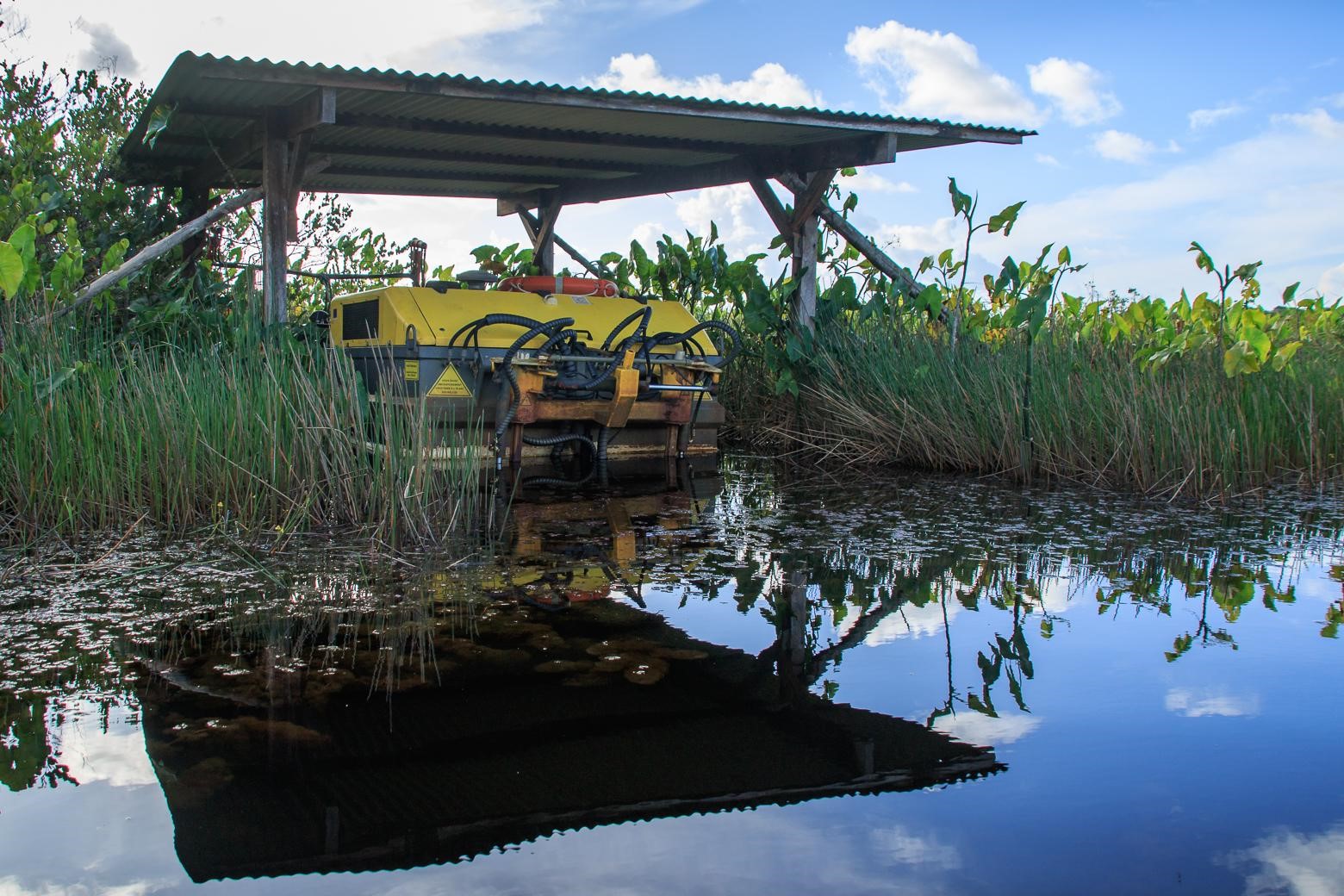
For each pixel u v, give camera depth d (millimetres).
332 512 5094
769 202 8875
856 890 1746
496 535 4883
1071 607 3637
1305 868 1808
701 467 7527
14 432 4625
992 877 1782
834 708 2658
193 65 5805
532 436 6863
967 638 3283
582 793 2154
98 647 3137
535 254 11477
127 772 2260
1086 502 5918
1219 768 2242
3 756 2346
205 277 8617
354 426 5395
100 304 6969
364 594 3777
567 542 4738
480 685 2832
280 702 2693
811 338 8758
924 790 2150
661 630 3371
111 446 4953
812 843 1924
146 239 8836
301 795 2150
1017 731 2477
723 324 7570
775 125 7426
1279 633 3295
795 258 8820
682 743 2424
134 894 1748
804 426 8852
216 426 5090
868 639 3271
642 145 8453
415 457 4965
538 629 3367
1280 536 4902
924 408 7848
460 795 2135
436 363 6426
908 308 9055
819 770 2268
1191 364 7449
